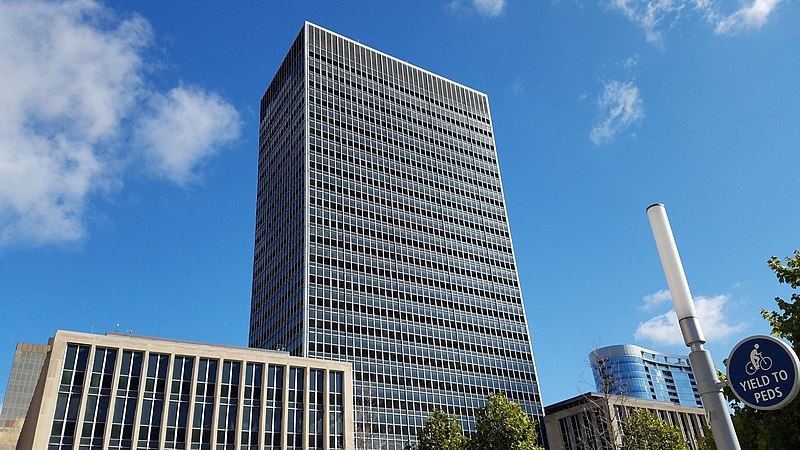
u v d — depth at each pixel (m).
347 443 74.44
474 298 141.00
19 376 137.12
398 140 152.25
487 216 157.75
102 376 64.38
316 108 142.75
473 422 121.19
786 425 21.09
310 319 115.69
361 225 133.50
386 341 121.75
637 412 59.97
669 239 10.25
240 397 70.38
